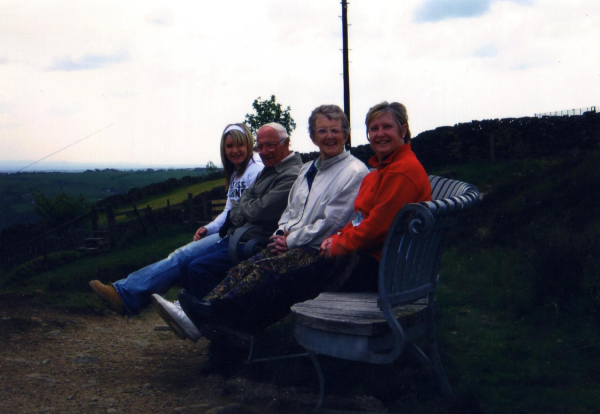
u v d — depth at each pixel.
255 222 3.70
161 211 16.66
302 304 2.73
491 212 7.99
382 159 2.86
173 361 3.95
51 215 34.06
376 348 2.38
